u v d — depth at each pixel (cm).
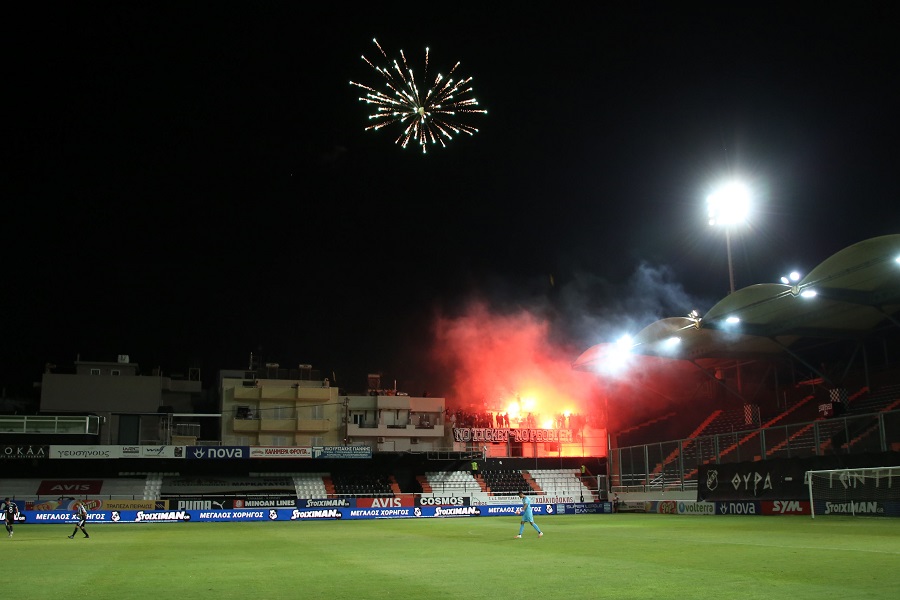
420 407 7144
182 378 7381
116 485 6106
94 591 1430
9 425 6044
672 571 1639
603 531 3291
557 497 6344
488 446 7044
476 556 2108
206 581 1571
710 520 4159
